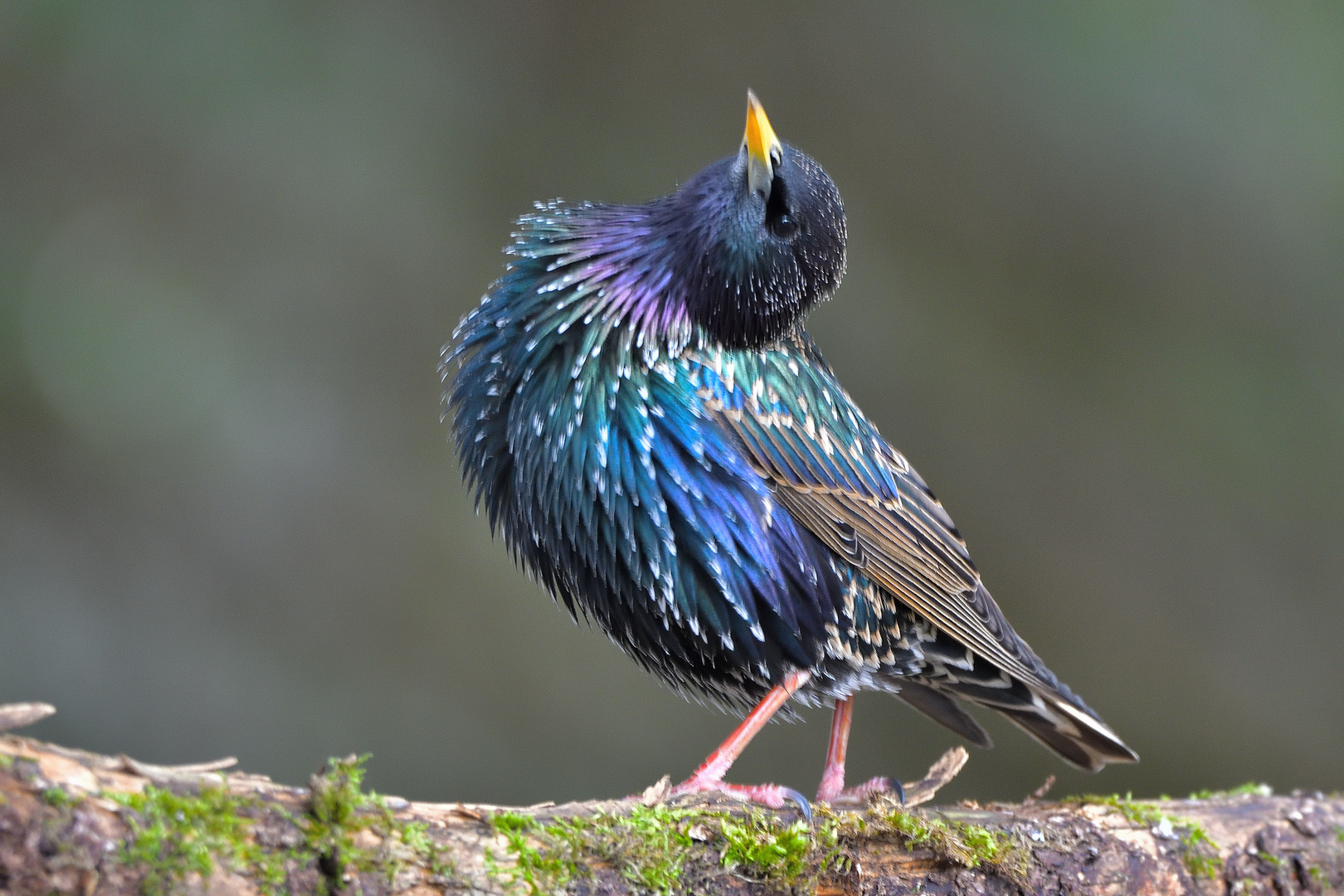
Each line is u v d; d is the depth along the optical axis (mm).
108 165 13312
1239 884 5949
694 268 6547
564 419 6418
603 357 6457
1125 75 14367
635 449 6367
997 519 14703
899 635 7219
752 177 6469
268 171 13680
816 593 6727
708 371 6594
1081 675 14727
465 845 4500
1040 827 5816
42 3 13023
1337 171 14414
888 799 5602
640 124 14828
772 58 14805
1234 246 14602
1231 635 14680
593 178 14727
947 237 14773
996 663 6984
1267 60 14352
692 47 14797
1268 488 14648
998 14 14445
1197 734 14680
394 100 14203
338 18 14039
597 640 13703
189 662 12781
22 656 12359
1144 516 14688
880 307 14602
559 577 6848
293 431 13406
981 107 14625
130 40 13297
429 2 14328
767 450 6660
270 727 12859
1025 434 14734
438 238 14180
